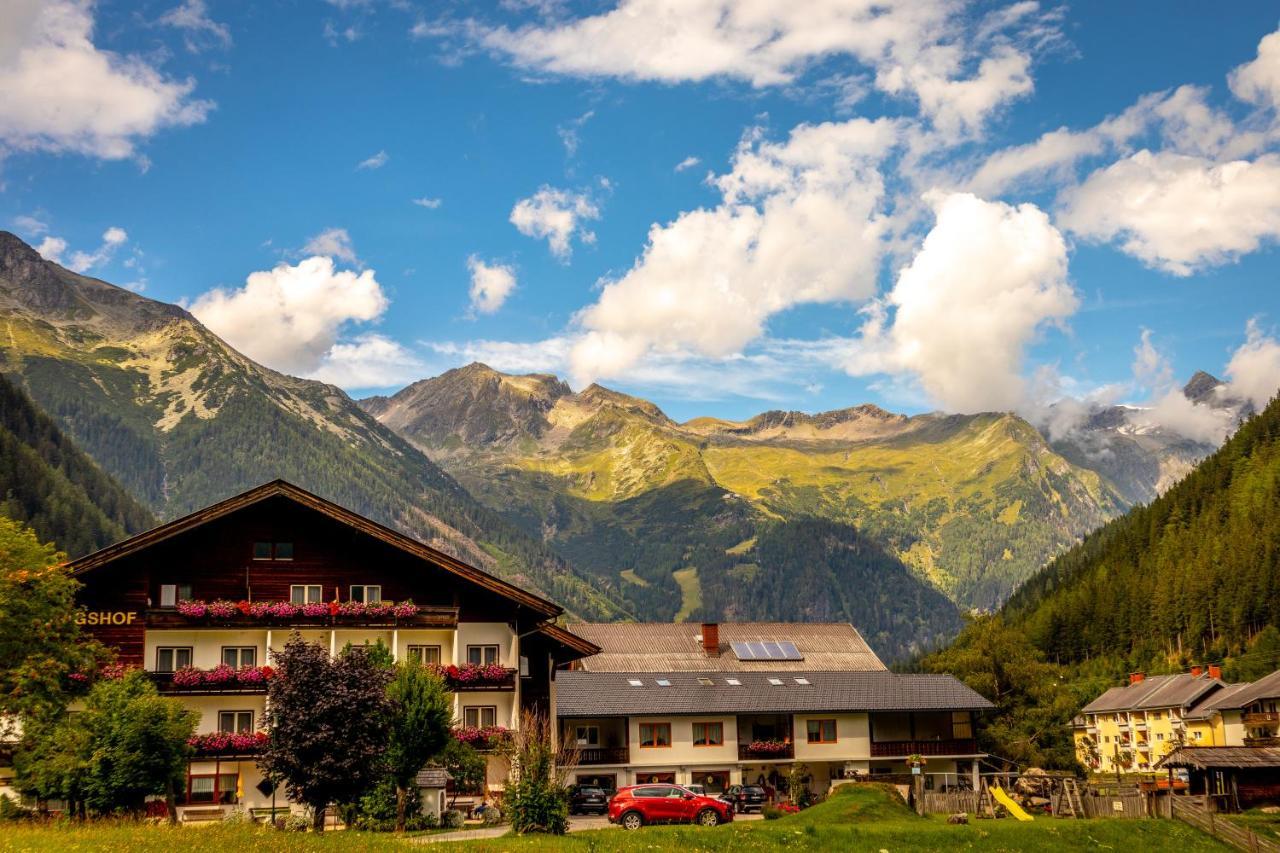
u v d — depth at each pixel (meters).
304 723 49.25
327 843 41.78
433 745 52.91
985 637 114.50
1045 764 106.31
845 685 96.25
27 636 57.41
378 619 68.81
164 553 68.31
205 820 59.12
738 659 102.19
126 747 51.53
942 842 51.34
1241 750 76.62
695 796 57.53
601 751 87.94
